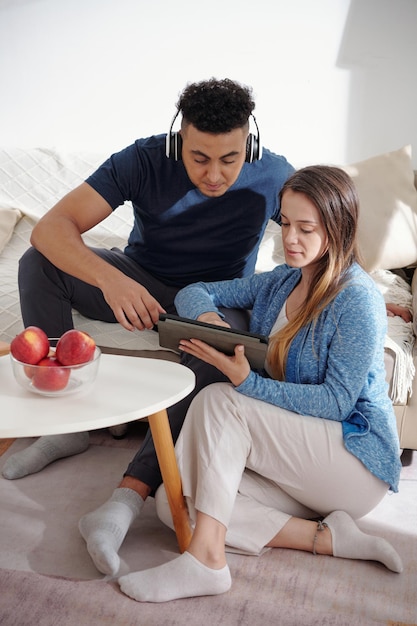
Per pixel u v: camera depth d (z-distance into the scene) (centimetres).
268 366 179
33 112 289
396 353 197
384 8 263
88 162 270
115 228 259
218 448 162
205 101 178
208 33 273
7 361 164
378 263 247
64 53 281
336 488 170
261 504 174
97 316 216
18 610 150
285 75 274
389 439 170
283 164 211
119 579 157
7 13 278
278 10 268
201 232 210
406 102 271
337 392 165
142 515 186
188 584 155
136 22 275
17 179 267
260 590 159
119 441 221
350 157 279
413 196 254
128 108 284
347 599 157
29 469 200
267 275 196
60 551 170
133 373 160
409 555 173
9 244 259
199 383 185
